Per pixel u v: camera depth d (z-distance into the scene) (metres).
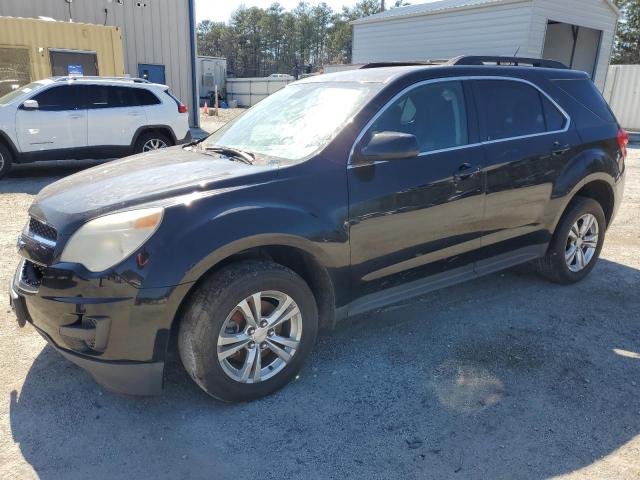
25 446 2.72
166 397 3.15
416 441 2.80
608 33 19.06
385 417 2.99
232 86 46.28
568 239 4.81
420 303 4.52
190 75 18.30
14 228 6.49
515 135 4.17
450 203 3.72
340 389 3.25
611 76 21.75
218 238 2.78
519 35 16.55
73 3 15.68
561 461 2.66
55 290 2.71
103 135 10.38
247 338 2.99
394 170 3.46
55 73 13.41
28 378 3.30
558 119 4.52
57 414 2.97
